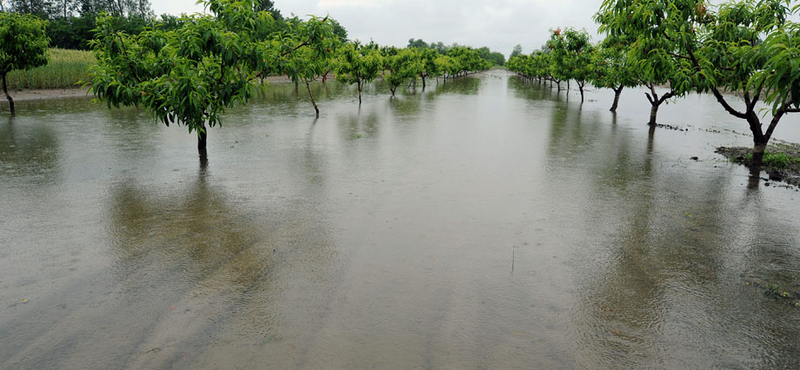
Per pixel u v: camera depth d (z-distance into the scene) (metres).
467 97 27.97
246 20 8.38
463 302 3.86
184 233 5.36
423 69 34.06
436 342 3.29
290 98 25.23
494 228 5.65
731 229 5.70
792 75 3.96
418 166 9.06
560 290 4.09
